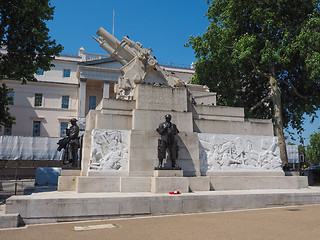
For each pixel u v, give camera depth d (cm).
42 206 1025
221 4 3219
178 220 1041
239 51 2894
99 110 1661
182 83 2027
